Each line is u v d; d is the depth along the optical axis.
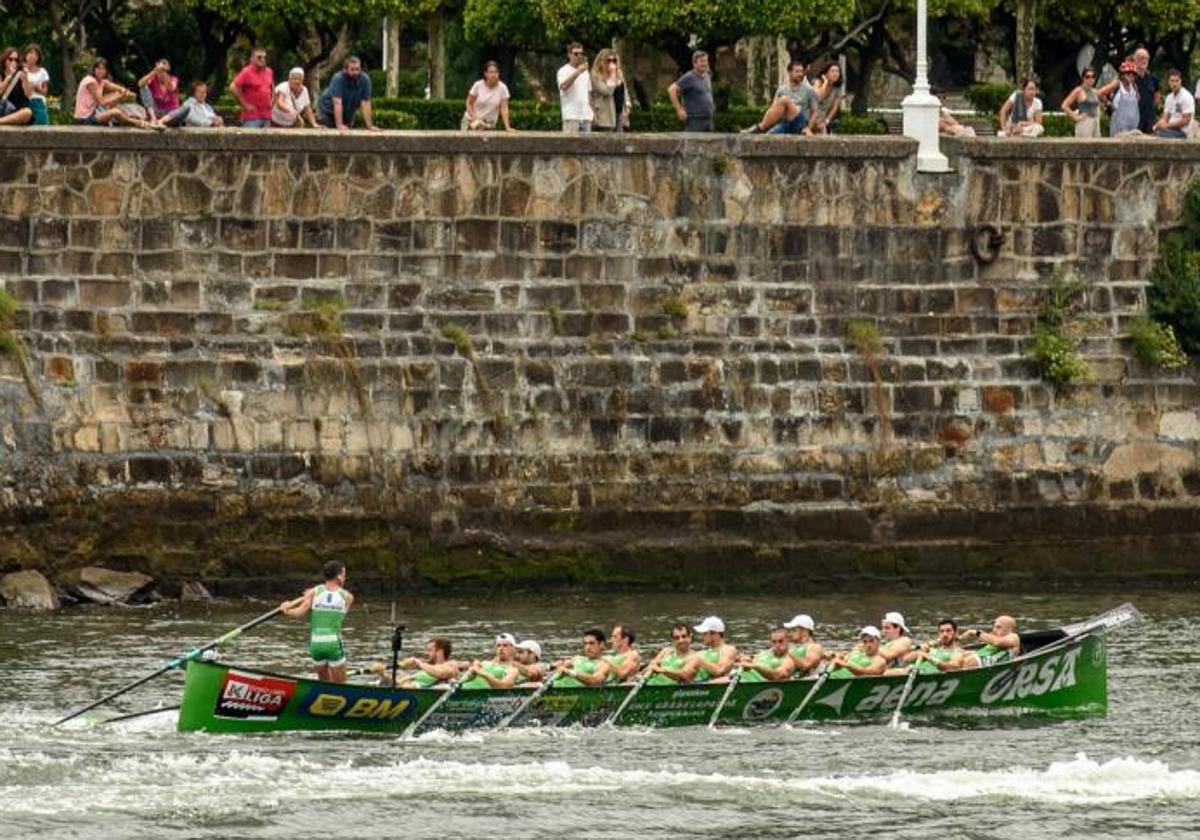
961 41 153.38
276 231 97.31
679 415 99.19
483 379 98.25
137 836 69.31
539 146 98.31
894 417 100.31
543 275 98.81
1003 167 100.94
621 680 81.38
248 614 94.62
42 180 96.00
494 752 77.75
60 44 126.75
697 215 99.50
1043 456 101.12
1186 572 101.88
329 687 78.44
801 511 99.81
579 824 71.25
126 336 96.50
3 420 95.75
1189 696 85.31
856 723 82.56
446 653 81.38
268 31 132.12
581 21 124.38
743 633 91.62
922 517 100.44
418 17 133.62
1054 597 99.56
